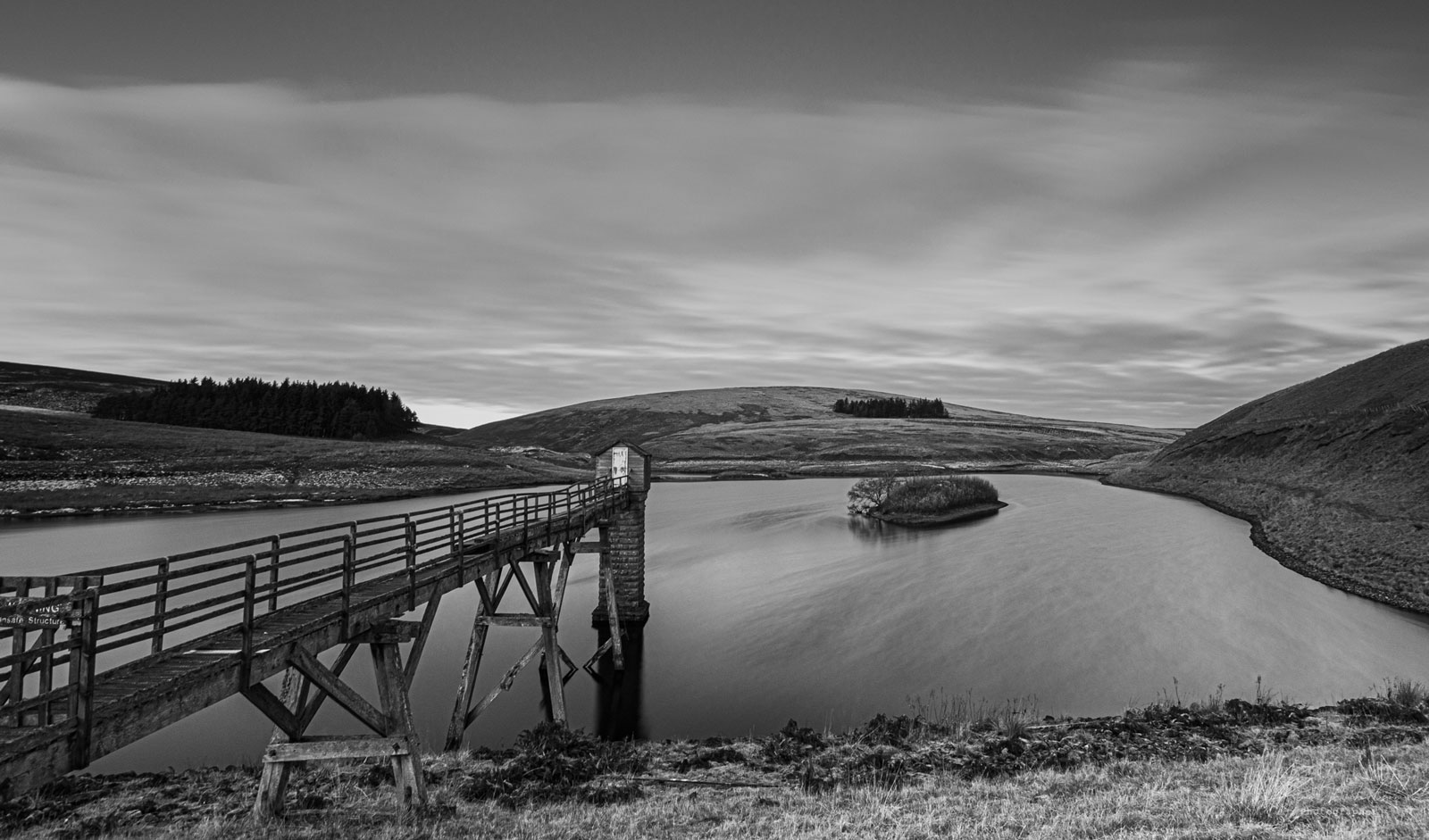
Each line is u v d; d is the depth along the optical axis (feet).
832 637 102.53
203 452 324.39
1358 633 99.81
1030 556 158.20
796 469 444.96
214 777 56.90
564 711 75.72
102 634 28.81
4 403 551.18
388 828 40.01
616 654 94.79
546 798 47.75
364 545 46.78
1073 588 127.65
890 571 144.66
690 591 131.44
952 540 181.88
